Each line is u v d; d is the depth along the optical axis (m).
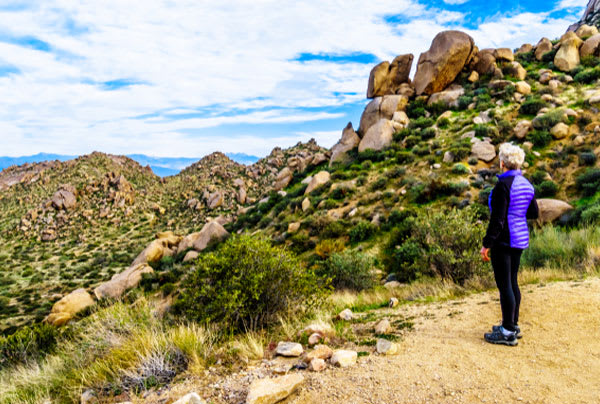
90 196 97.12
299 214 29.61
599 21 44.28
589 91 24.88
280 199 39.53
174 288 19.06
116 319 4.70
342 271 12.68
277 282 5.00
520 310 3.88
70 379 3.67
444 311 4.66
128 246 68.88
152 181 120.50
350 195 26.72
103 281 48.59
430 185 21.38
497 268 3.07
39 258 66.12
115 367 3.46
